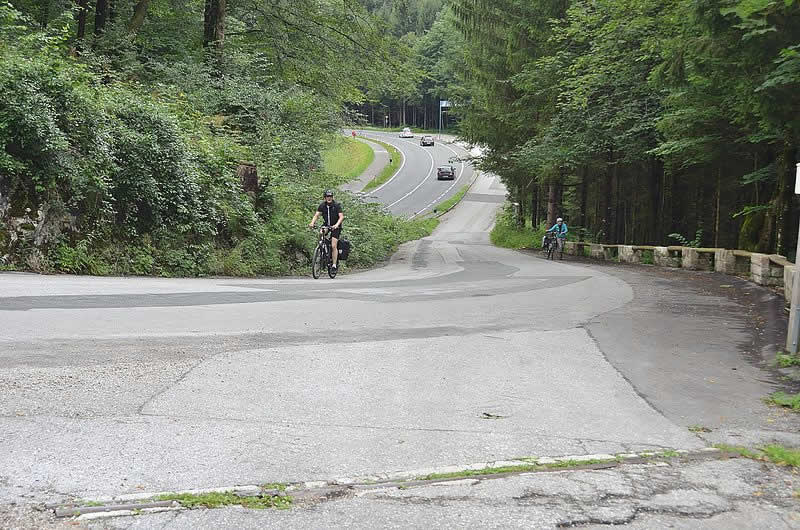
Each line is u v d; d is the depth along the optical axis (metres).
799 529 3.69
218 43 24.97
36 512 3.53
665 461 4.63
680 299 13.23
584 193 38.41
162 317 8.77
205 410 5.28
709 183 28.27
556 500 3.94
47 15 22.47
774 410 5.95
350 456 4.51
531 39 35.69
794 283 7.93
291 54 27.75
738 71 10.91
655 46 16.97
